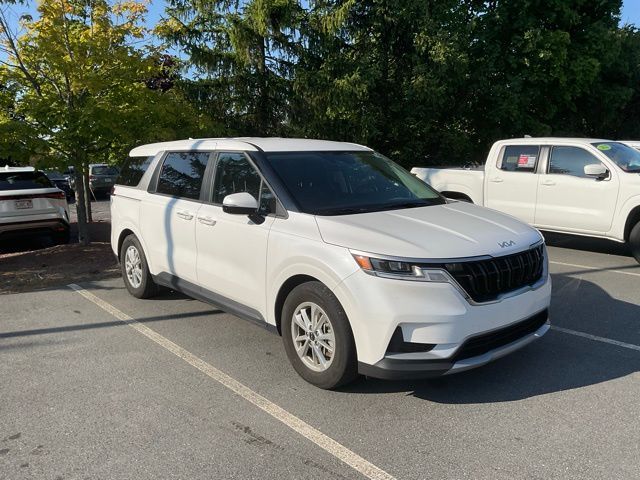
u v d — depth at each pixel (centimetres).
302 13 1270
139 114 873
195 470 302
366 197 459
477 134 1717
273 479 293
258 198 446
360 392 393
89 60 862
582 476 290
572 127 2077
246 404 377
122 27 907
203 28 1309
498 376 415
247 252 443
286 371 432
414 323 343
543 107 1839
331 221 394
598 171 805
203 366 443
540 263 410
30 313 595
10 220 962
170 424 351
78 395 394
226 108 1352
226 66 1310
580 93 1839
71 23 912
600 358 447
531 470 296
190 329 533
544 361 442
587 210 834
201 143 538
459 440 328
